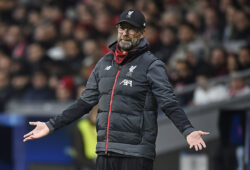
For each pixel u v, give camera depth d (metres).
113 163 14.52
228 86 29.98
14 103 32.69
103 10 42.12
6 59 39.78
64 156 28.27
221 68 31.00
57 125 15.14
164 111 14.21
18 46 43.28
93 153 25.22
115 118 14.38
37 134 14.99
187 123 13.91
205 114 25.83
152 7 38.59
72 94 33.09
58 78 35.88
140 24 14.49
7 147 29.12
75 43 38.66
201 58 32.34
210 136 25.62
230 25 35.66
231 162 21.73
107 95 14.62
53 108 30.69
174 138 26.17
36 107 31.41
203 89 28.48
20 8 48.75
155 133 14.54
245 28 34.84
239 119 21.39
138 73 14.45
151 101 14.47
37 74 35.41
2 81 37.69
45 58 38.66
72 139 27.08
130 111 14.34
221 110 21.70
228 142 21.80
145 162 14.34
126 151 14.25
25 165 28.80
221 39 36.41
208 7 37.78
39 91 35.09
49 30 41.84
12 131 28.97
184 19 37.34
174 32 35.59
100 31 40.97
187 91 27.88
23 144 28.86
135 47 14.64
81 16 43.94
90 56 37.47
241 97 25.78
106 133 14.48
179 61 30.73
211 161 25.39
